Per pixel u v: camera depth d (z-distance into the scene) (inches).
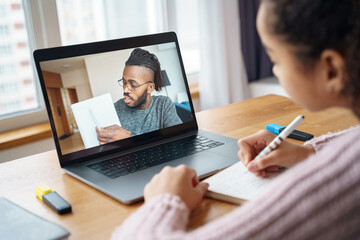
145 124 43.7
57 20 74.6
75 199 33.2
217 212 29.9
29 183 36.8
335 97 22.6
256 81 99.0
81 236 28.0
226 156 39.1
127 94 43.1
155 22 89.4
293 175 21.4
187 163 37.7
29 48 74.0
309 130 45.8
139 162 38.7
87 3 79.0
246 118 51.9
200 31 87.0
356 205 19.7
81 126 40.3
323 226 20.0
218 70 89.3
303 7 20.5
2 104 72.8
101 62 42.1
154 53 45.5
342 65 20.6
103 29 82.1
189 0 91.7
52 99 39.3
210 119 52.3
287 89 24.1
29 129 72.8
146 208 25.7
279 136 34.3
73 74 40.7
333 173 20.2
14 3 70.9
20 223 27.7
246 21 95.6
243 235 20.9
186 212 26.3
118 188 33.6
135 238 22.8
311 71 21.8
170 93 45.9
